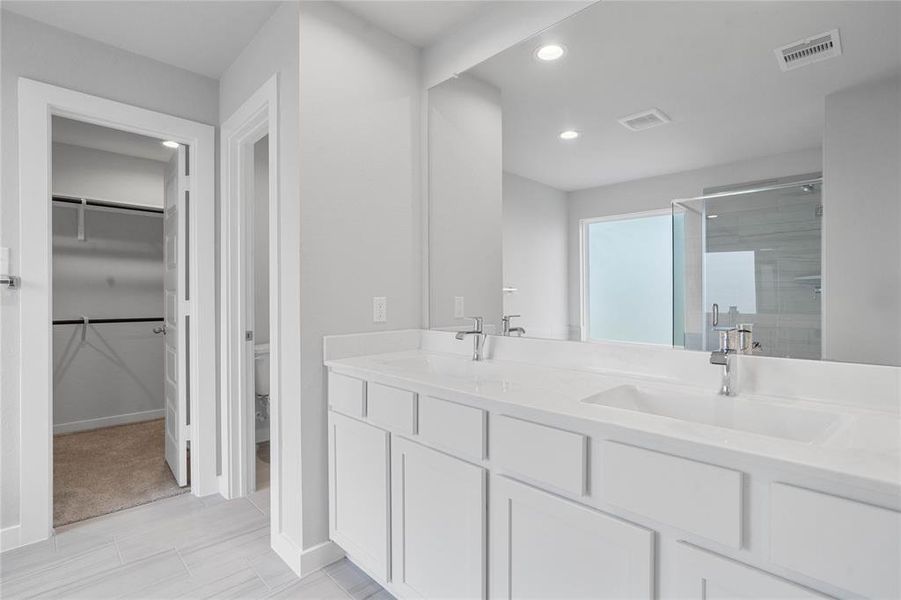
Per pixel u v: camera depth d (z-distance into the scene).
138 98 2.30
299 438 1.80
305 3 1.79
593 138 1.62
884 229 1.07
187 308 2.57
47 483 2.03
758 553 0.81
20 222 1.96
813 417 1.09
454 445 1.33
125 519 2.24
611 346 1.59
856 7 1.11
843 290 1.13
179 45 2.23
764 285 1.26
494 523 1.24
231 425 2.48
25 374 1.97
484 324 1.99
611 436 1.00
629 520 0.98
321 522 1.86
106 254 3.92
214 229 2.54
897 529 0.67
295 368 1.82
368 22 2.00
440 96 2.14
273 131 1.93
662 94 1.45
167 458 2.95
